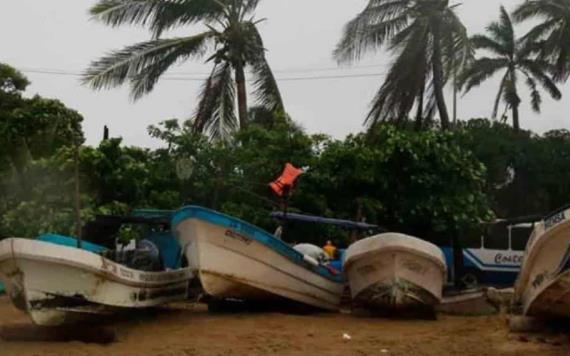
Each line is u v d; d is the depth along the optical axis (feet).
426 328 44.39
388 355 35.42
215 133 79.46
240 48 80.84
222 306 50.65
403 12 83.20
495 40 135.54
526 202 112.88
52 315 37.40
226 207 66.03
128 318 45.37
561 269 36.11
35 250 35.91
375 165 68.44
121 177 64.95
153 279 43.55
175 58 80.23
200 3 78.95
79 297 37.96
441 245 72.23
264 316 48.14
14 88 79.71
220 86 80.84
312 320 47.16
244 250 46.16
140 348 36.58
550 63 124.36
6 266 36.40
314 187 68.69
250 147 71.36
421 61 80.79
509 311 49.62
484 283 77.56
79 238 41.75
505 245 78.33
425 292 47.06
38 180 64.13
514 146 111.65
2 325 40.75
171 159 69.72
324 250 57.72
